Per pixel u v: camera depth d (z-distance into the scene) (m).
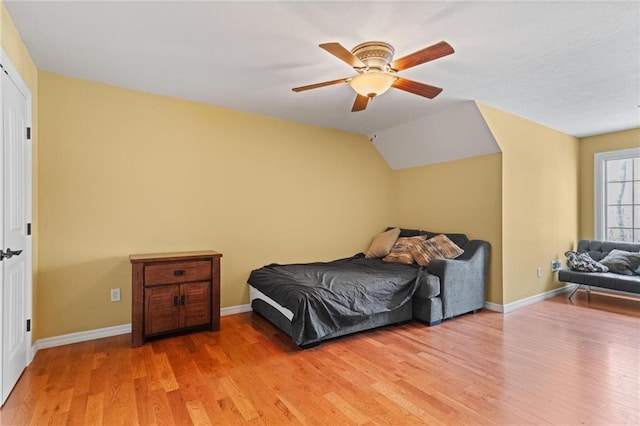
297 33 2.16
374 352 2.65
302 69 2.70
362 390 2.07
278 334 3.04
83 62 2.59
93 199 2.95
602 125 4.34
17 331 2.17
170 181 3.31
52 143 2.77
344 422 1.75
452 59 2.51
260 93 3.23
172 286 2.93
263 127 3.90
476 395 2.01
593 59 2.51
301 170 4.21
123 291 3.07
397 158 4.88
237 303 3.70
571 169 4.82
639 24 2.04
